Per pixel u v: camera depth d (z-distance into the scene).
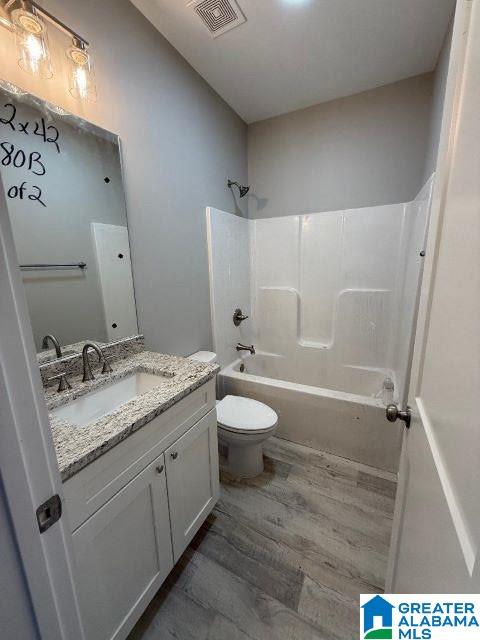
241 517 1.48
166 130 1.59
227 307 2.34
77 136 1.16
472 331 0.44
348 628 1.03
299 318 2.58
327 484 1.70
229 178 2.26
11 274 0.38
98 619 0.83
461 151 0.55
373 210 2.18
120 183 1.35
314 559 1.27
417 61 1.76
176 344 1.81
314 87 2.00
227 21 1.44
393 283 2.19
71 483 0.72
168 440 1.05
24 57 0.96
